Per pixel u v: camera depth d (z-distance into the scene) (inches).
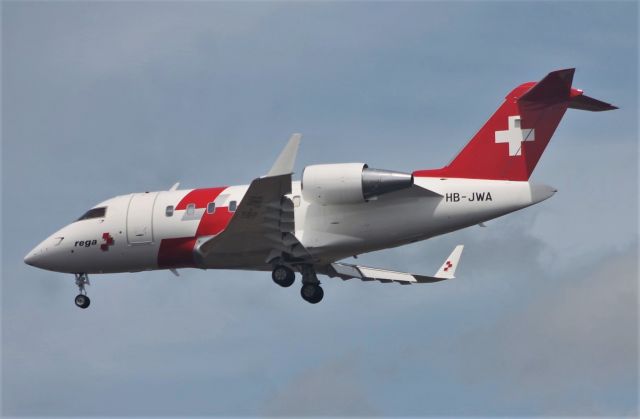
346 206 3548.2
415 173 3570.4
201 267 3774.6
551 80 3366.1
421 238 3555.6
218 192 3772.1
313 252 3580.2
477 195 3464.6
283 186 3282.5
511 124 3484.3
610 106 3437.5
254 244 3575.3
